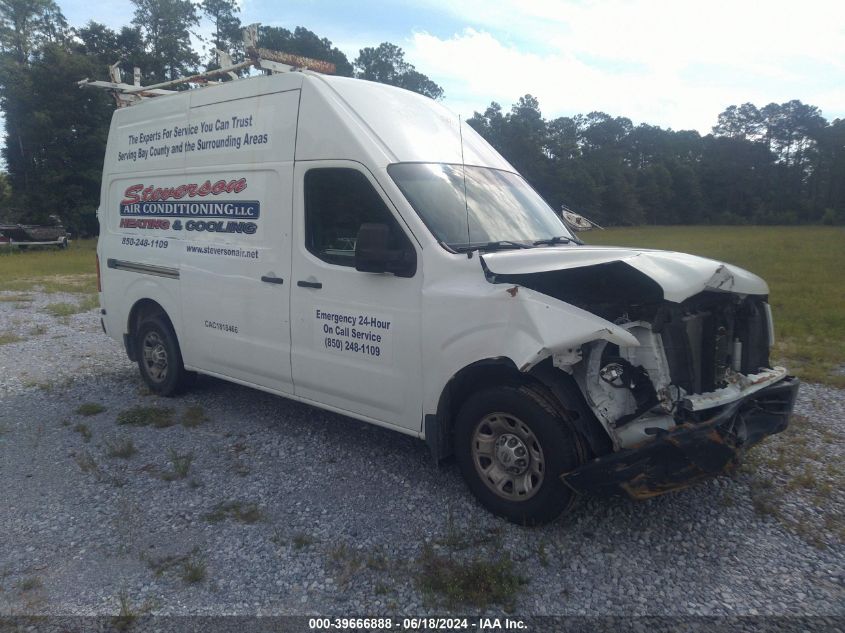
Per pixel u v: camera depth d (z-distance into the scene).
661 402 3.60
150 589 3.38
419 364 4.28
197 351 6.06
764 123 121.31
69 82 44.81
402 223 4.31
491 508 4.11
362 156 4.54
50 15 54.09
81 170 45.72
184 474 4.71
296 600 3.30
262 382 5.52
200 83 7.33
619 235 59.34
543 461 3.80
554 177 83.06
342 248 4.72
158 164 6.28
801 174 115.56
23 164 46.34
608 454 3.71
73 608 3.23
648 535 3.90
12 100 44.28
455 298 4.03
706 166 115.94
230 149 5.52
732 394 3.89
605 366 3.68
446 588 3.34
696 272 3.76
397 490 4.50
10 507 4.26
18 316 11.51
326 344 4.85
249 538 3.88
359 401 4.74
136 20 56.53
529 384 3.88
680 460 3.53
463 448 4.21
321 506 4.27
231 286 5.55
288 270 5.06
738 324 4.25
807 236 55.19
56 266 22.34
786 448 5.16
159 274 6.34
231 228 5.54
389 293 4.39
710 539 3.86
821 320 10.48
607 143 119.50
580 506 4.23
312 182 4.88
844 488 4.49
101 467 4.88
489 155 5.54
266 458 5.05
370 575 3.50
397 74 75.38
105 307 7.16
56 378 7.36
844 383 6.86
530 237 4.82
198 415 5.96
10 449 5.24
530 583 3.44
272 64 5.78
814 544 3.81
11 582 3.44
